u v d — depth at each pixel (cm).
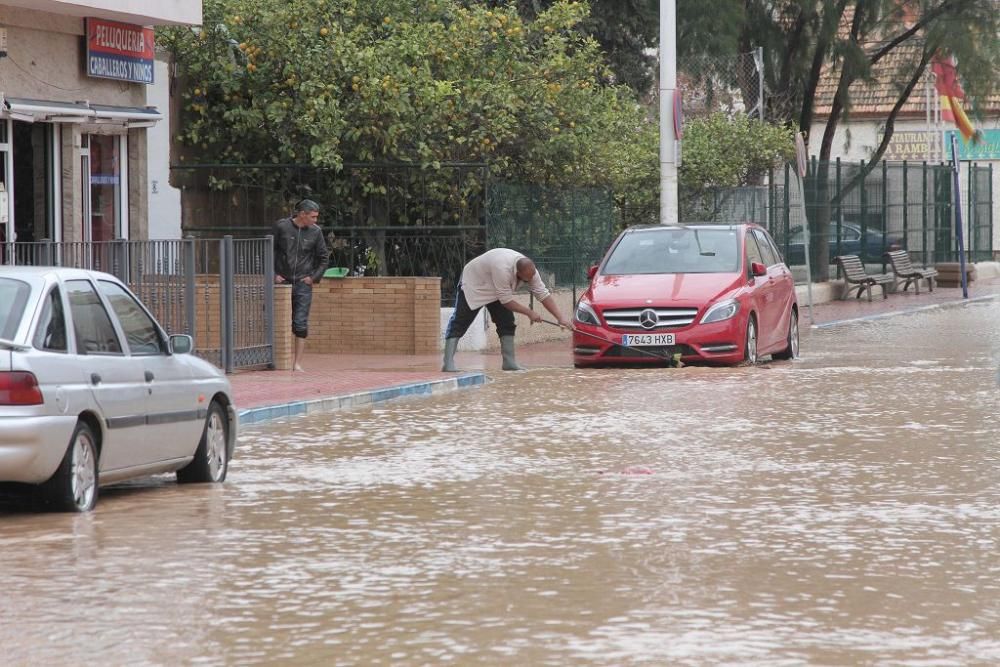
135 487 1681
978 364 3159
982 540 1349
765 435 2072
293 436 2112
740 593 1144
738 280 3112
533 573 1215
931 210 6712
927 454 1886
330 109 3538
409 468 1802
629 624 1048
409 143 3700
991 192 7619
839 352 3512
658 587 1164
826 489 1625
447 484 1675
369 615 1075
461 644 995
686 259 3183
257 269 2975
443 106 3619
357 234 3622
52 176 3266
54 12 3183
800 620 1059
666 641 1000
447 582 1183
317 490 1641
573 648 983
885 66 6222
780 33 5609
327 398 2452
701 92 5694
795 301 3406
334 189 3644
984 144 8369
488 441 2042
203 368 1722
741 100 5738
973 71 5597
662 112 3978
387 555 1289
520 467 1802
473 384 2836
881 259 6112
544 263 3931
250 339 2970
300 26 3681
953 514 1477
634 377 2903
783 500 1558
